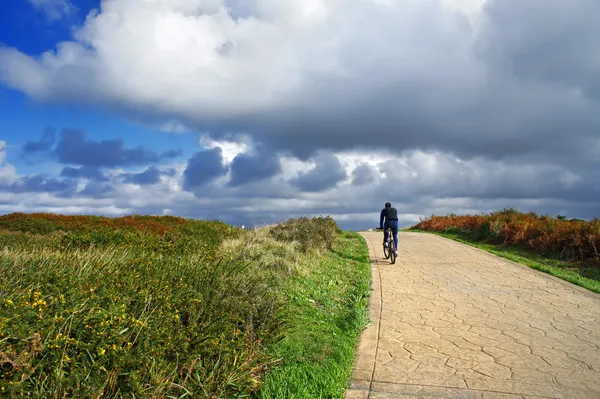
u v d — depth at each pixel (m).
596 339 6.51
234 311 5.61
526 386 4.87
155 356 4.00
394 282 10.68
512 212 22.86
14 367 3.14
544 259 14.88
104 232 11.62
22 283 5.10
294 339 6.03
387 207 14.46
